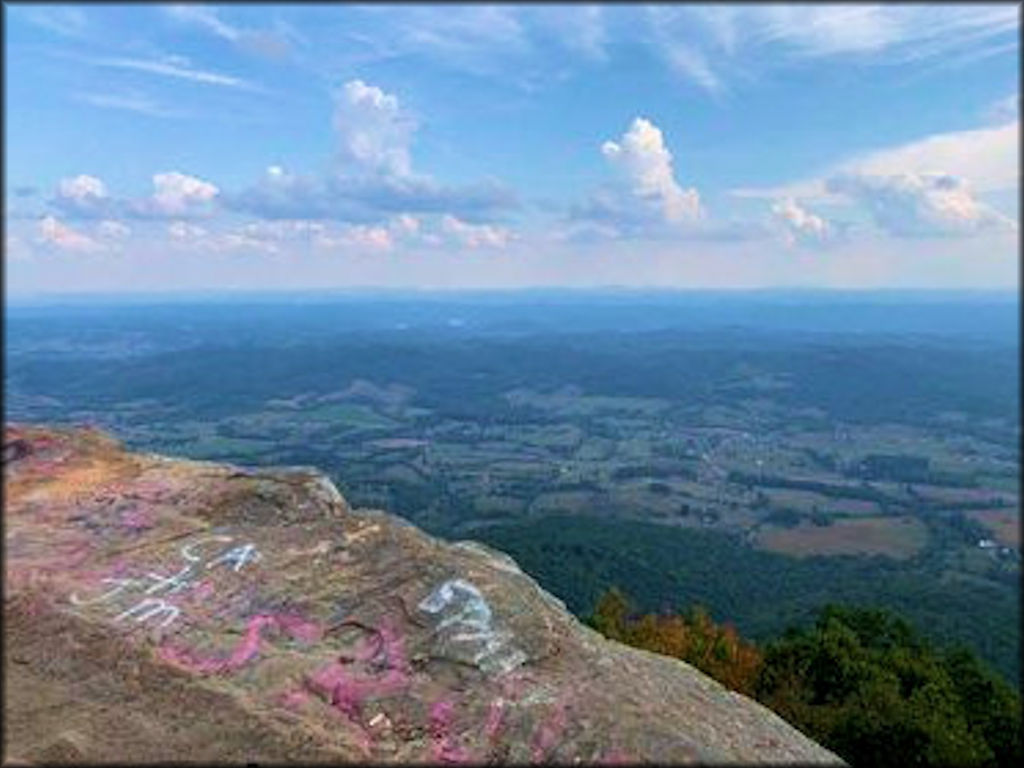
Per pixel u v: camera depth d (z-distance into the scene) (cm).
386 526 1303
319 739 920
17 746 916
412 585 1129
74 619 1091
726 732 985
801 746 1009
